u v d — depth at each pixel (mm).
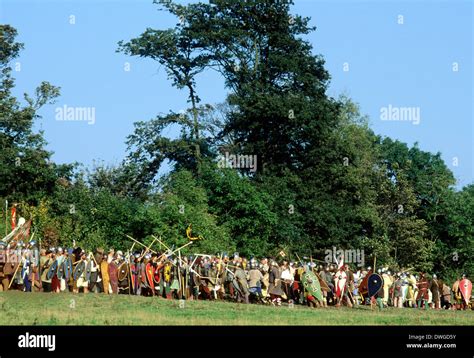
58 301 40438
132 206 61438
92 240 59188
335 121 77938
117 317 34812
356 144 87938
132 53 75250
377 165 92562
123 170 79438
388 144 110562
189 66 76125
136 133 76500
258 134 75562
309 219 73250
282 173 75000
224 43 76375
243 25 77438
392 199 88250
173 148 75438
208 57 77000
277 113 72938
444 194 100000
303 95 76500
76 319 33750
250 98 74188
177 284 45844
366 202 82062
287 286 48250
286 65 75688
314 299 47188
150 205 61000
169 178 71000
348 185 77938
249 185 67125
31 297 41500
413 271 86250
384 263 79062
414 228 86812
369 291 49156
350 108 92000
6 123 74000
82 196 67875
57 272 44781
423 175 103562
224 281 47062
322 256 73750
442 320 41312
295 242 70250
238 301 46531
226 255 49188
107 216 61156
